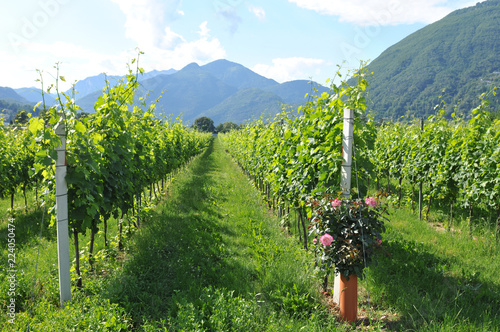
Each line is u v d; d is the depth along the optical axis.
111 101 5.13
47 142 3.53
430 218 8.02
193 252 5.36
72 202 4.00
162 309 3.84
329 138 4.35
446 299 3.94
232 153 23.16
